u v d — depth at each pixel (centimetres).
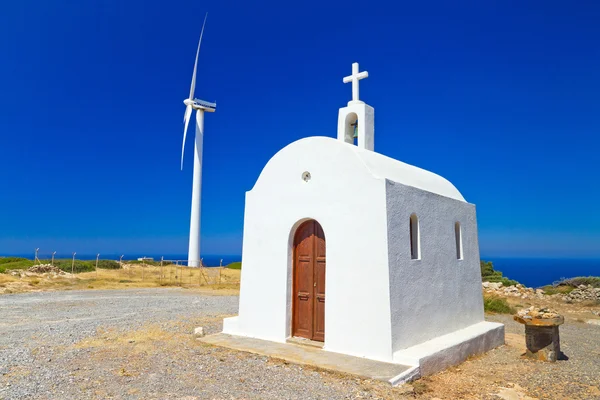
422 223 917
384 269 784
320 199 888
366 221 817
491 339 1030
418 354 760
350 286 823
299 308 925
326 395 614
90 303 1723
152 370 721
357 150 902
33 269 2958
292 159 948
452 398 641
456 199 1104
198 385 646
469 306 1088
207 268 3947
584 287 2117
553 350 897
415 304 854
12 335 1020
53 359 789
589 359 927
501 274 2859
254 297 972
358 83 1100
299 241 940
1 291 2117
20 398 580
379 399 606
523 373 794
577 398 658
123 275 3284
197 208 4112
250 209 1007
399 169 1002
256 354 827
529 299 2130
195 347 884
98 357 804
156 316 1353
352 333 812
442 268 976
